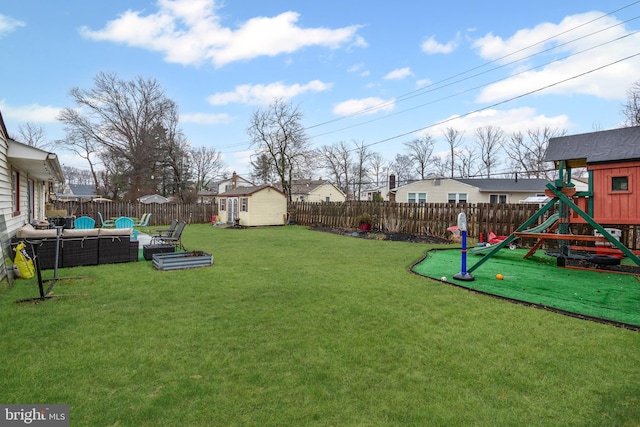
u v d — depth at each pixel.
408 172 43.06
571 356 2.92
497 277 5.96
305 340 3.23
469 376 2.59
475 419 2.08
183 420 2.04
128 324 3.61
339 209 17.75
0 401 2.21
